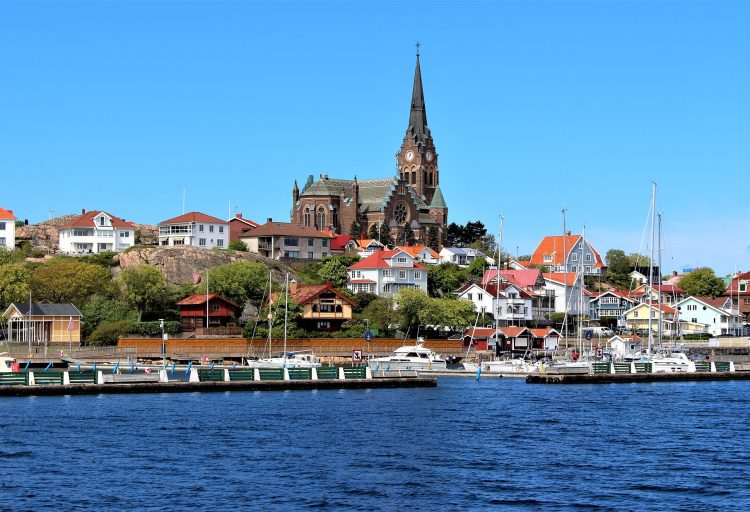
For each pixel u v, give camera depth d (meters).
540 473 83.69
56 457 87.69
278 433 102.25
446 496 75.56
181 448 93.00
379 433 103.25
